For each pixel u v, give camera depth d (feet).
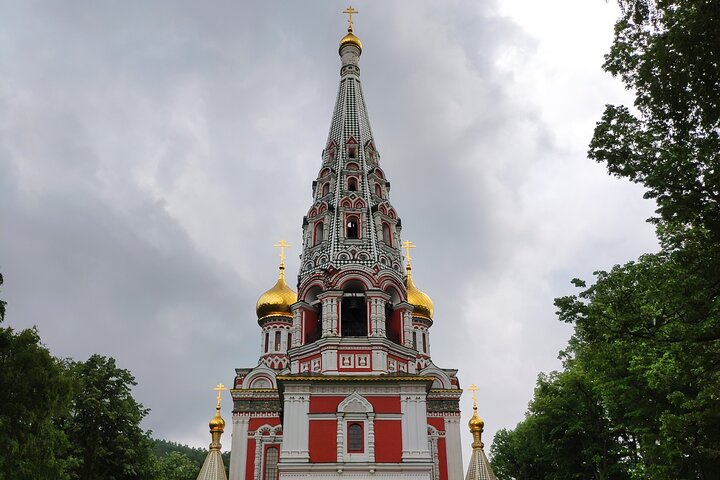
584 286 93.91
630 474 153.89
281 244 237.86
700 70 69.41
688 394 112.68
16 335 106.22
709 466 109.09
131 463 147.43
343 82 201.05
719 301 80.12
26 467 99.91
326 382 142.41
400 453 136.67
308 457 135.64
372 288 154.61
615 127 79.71
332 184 175.42
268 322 223.92
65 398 108.47
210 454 181.27
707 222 77.20
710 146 74.69
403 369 152.87
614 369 128.67
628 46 75.46
